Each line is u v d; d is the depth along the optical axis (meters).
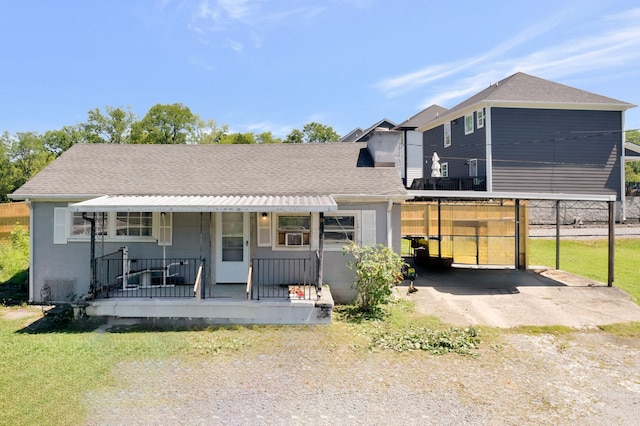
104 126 67.31
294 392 6.58
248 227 12.62
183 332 9.59
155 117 66.38
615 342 9.30
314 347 8.72
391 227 12.76
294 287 11.99
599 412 6.04
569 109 28.83
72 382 6.72
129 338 9.05
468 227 20.38
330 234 12.65
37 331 9.59
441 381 7.09
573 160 28.78
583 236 25.27
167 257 12.52
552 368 7.76
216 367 7.57
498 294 13.67
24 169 54.25
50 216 12.37
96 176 13.26
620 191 29.02
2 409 5.76
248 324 10.23
